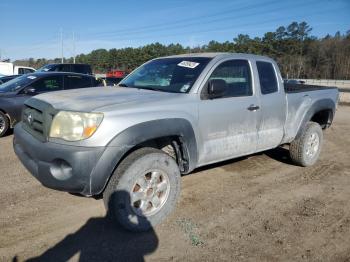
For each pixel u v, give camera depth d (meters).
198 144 4.44
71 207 4.43
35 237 3.73
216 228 4.05
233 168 6.18
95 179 3.55
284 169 6.27
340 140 9.25
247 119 5.04
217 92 4.47
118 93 4.39
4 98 8.41
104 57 101.06
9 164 6.05
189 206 4.59
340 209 4.68
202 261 3.43
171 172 4.06
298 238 3.89
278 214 4.46
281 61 92.62
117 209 3.74
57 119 3.66
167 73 4.96
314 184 5.59
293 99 5.89
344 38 101.25
